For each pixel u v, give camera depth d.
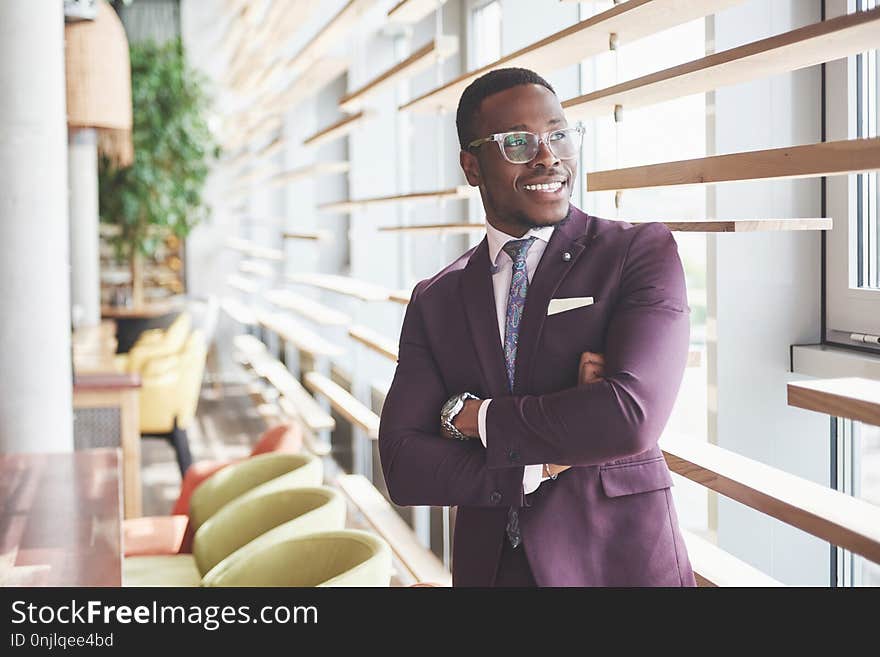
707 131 2.15
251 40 6.91
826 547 2.22
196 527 3.66
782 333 2.19
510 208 1.54
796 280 2.19
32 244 4.49
